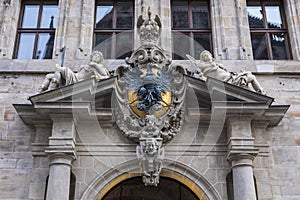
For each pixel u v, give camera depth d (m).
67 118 12.86
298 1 16.17
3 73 14.77
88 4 16.19
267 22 16.42
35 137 13.40
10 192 12.94
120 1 16.70
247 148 12.61
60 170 12.28
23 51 15.80
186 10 16.59
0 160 13.34
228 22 15.88
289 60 15.26
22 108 13.20
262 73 14.89
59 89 12.75
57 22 15.76
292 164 13.41
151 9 16.08
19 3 16.41
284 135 13.84
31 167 13.23
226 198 12.70
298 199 12.93
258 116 13.28
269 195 12.73
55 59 15.09
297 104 14.45
